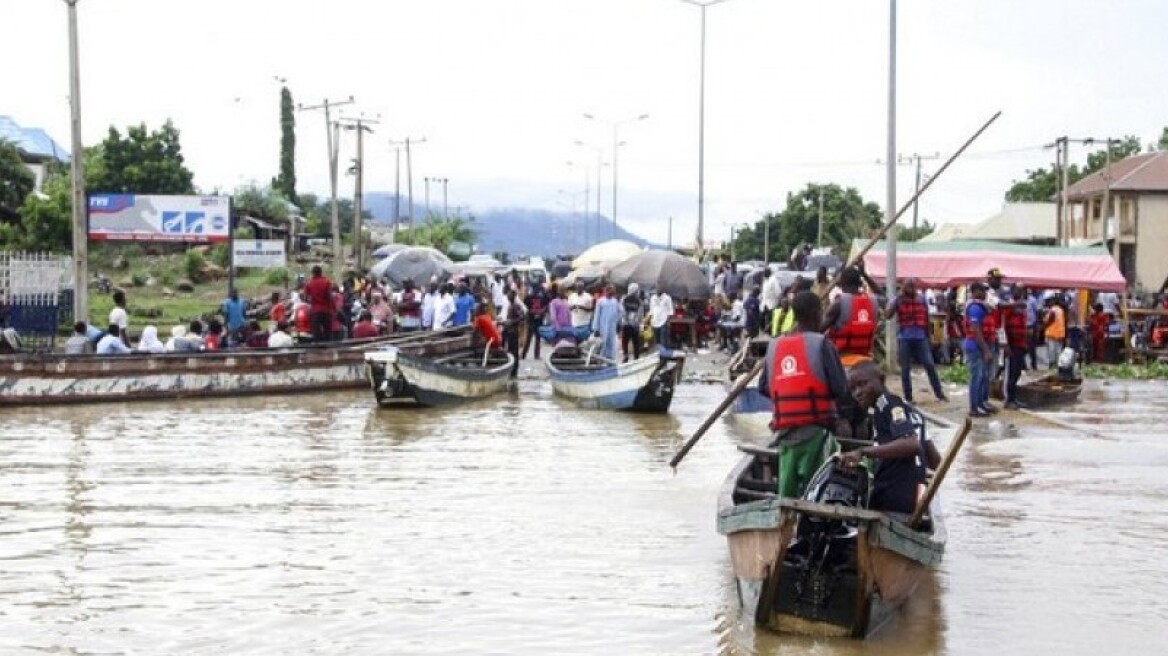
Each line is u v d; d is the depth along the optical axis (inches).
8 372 948.6
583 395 1005.8
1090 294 1520.7
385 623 405.4
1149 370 1300.4
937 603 426.9
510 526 543.8
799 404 418.6
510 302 1231.5
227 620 407.5
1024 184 3233.3
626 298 1344.7
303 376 1083.3
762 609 388.5
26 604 423.8
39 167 2605.8
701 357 1466.5
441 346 1163.9
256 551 497.7
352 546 506.3
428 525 545.0
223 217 1702.8
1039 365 1354.6
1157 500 601.9
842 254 2209.6
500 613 415.8
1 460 710.5
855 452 410.9
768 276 1322.6
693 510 578.6
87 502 590.9
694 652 375.2
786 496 424.8
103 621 405.7
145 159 2492.6
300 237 2837.1
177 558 486.3
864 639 383.6
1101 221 2246.6
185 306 1897.1
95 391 984.9
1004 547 507.2
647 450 768.3
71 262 1539.1
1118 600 431.5
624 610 418.9
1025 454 730.8
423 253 1781.5
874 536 367.6
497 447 778.8
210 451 751.1
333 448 768.9
